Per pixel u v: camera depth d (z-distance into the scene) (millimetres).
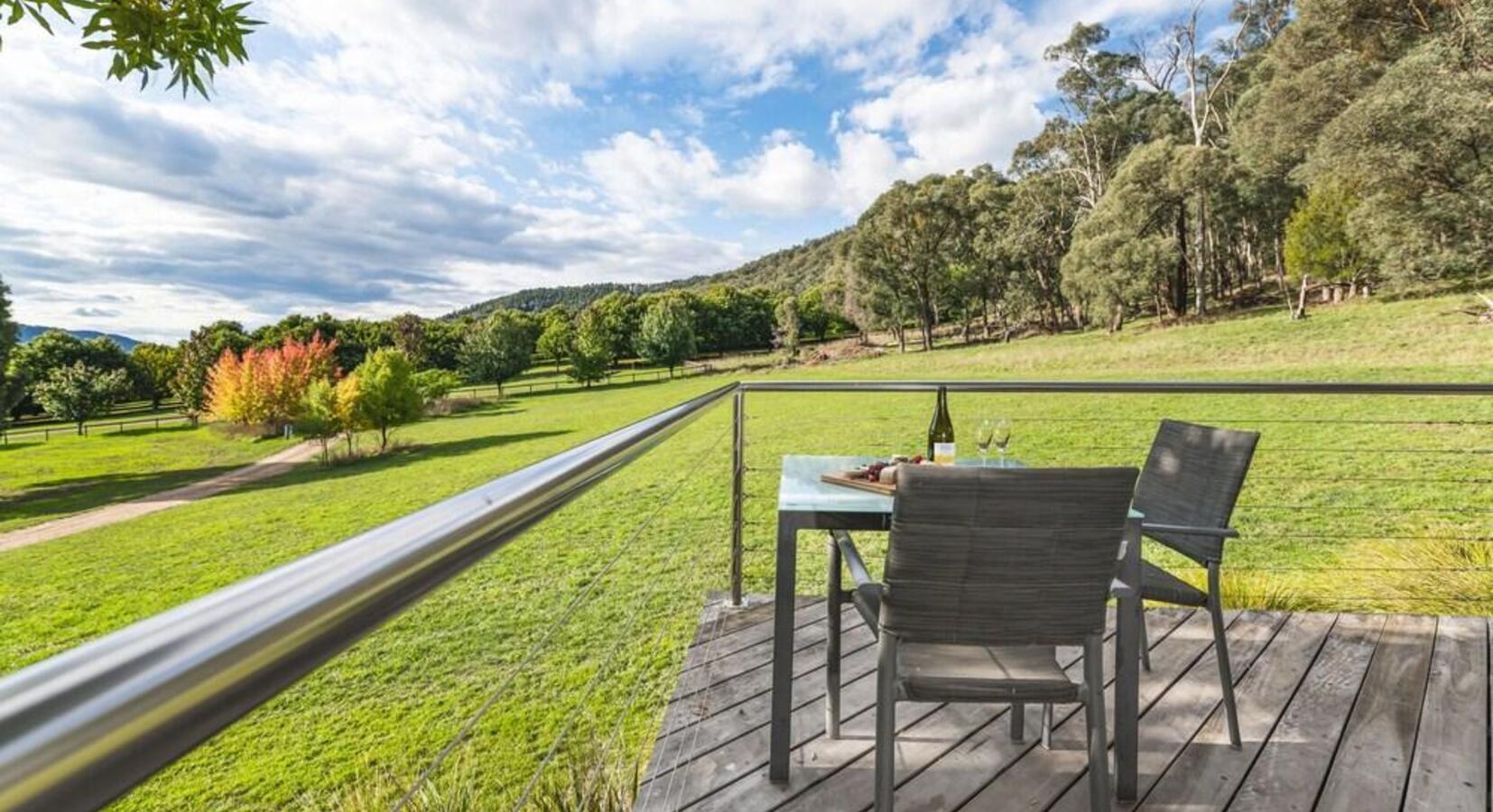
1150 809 1765
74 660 274
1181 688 2307
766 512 9312
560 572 8422
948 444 2471
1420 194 17438
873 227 40906
